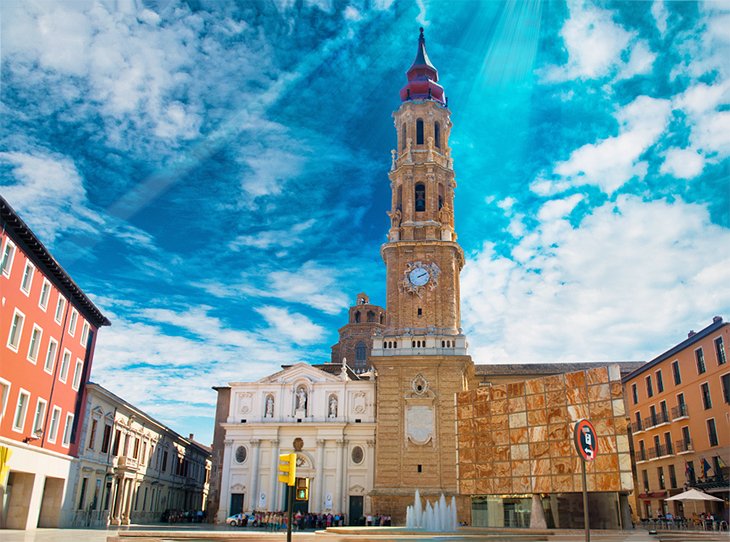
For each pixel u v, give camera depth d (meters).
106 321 50.69
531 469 39.81
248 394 65.06
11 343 35.84
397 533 30.14
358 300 98.75
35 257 38.19
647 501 57.34
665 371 53.66
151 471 66.94
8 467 35.75
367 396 63.25
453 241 63.75
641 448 58.72
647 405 57.25
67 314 44.00
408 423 56.25
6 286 34.66
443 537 28.97
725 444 43.97
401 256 62.91
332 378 64.31
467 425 44.78
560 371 70.75
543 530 32.34
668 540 28.22
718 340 45.28
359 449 61.47
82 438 47.16
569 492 37.41
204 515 79.38
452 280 61.78
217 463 67.75
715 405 45.50
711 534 30.91
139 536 27.84
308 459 61.47
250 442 62.62
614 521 38.31
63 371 43.97
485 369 71.44
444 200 66.88
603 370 37.44
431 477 54.38
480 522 44.00
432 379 57.44
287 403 64.00
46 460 40.78
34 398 39.00
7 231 34.34
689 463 49.25
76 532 35.28
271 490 60.69
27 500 38.41
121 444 56.50
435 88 72.75
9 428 35.78
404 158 68.00
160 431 69.81
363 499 59.53
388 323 61.06
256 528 52.41
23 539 27.08
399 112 71.25
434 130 70.00
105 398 51.50
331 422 61.66
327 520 56.66
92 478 49.50
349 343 95.00
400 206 67.12
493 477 41.97
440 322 60.19
